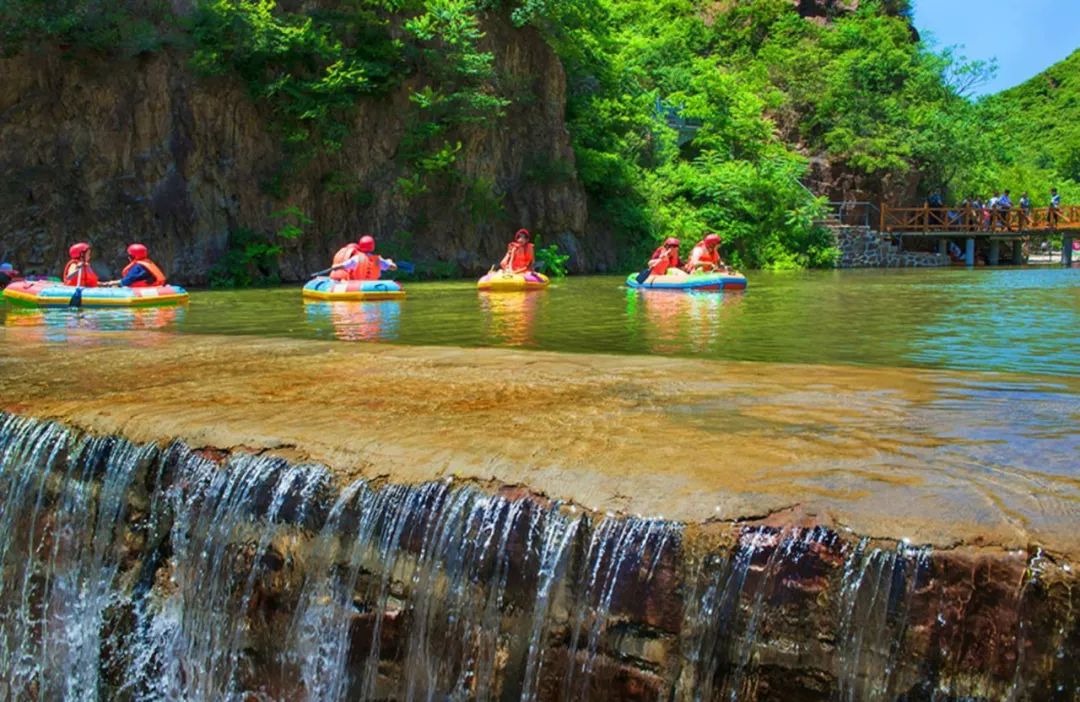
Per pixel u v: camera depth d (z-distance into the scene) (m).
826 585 2.71
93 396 5.14
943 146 39.56
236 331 10.44
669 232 31.19
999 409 4.46
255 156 22.97
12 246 19.89
